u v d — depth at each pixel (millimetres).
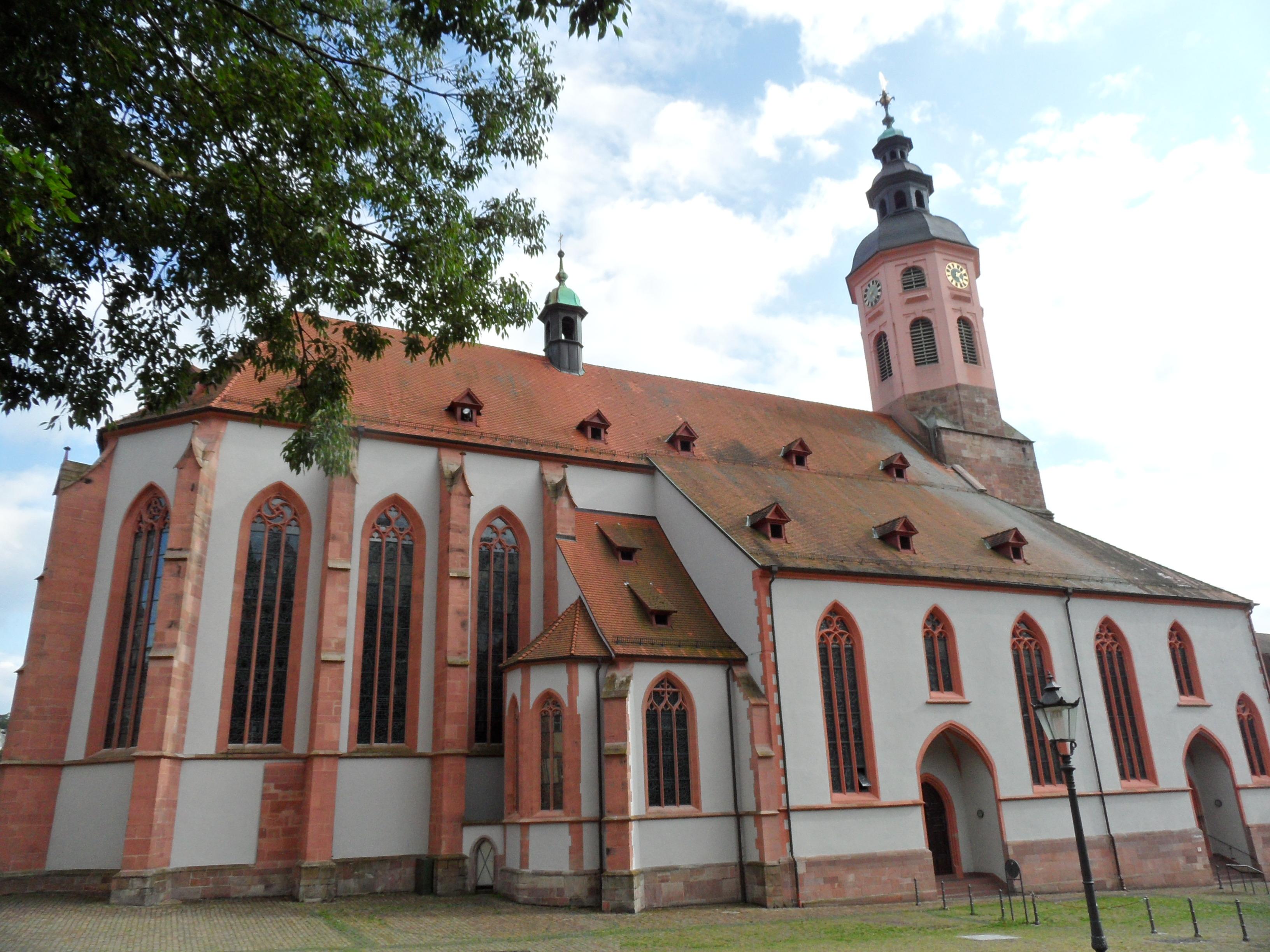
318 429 22969
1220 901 33031
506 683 33031
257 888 30016
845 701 34188
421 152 21812
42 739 31031
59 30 15789
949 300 57781
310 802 30281
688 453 44812
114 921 25094
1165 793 39438
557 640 32344
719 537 36469
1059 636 40000
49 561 32688
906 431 56531
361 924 25625
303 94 18500
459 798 32281
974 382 56531
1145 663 41656
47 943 22016
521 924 26188
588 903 28844
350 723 32969
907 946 23359
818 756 32625
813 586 34938
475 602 36906
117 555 33531
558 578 36844
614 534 39156
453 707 33156
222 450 33969
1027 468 55562
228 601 32469
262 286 20359
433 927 25406
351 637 33844
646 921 27016
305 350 23203
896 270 59250
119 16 16500
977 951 22609
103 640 32531
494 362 45688
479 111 22078
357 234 21625
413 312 22859
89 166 17031
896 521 39906
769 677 32750
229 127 18312
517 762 31625
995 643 38281
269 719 32219
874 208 63719
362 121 19594
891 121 64062
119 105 17531
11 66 16000
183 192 18969
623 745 30047
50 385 19453
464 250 23031
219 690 31578
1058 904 32156
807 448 47594
